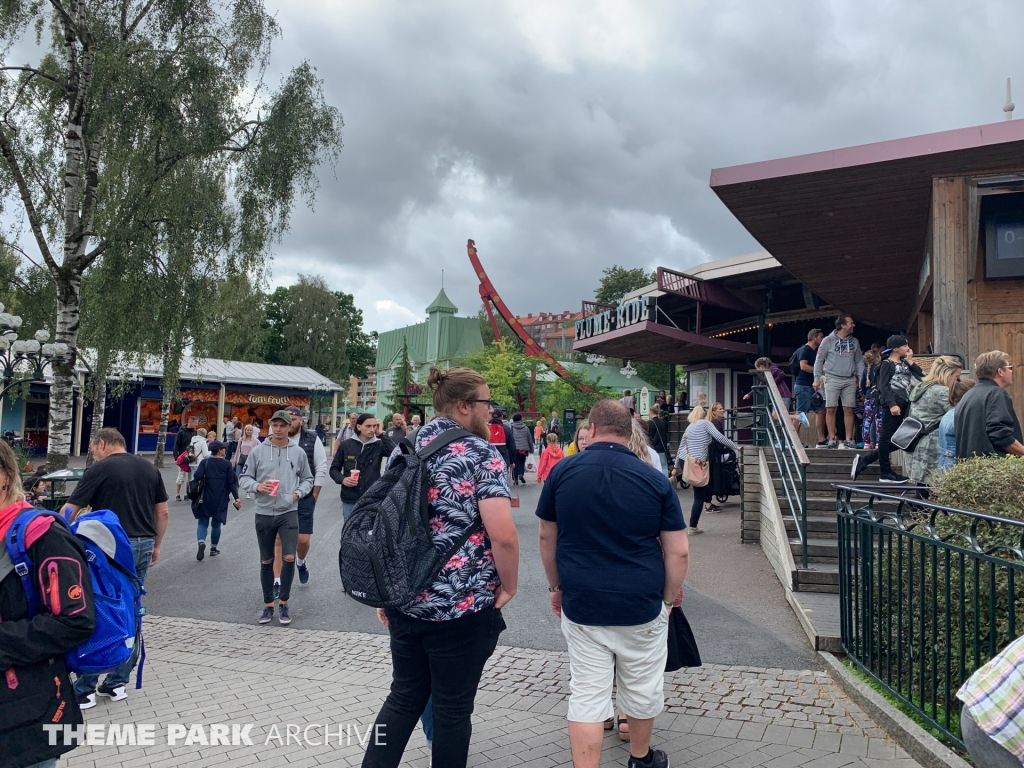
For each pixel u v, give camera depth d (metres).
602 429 3.35
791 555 6.84
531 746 3.80
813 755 3.56
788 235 11.80
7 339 12.66
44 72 14.32
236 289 16.45
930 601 3.84
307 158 14.41
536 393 43.22
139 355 16.17
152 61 12.97
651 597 3.09
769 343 23.14
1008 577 3.05
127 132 12.77
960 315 9.14
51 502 7.64
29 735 2.18
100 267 14.54
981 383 4.71
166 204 13.37
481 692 4.60
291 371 38.25
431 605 2.74
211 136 13.16
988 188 9.07
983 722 1.72
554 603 3.54
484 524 2.82
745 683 4.58
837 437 11.84
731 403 25.30
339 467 7.90
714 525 10.82
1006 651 1.80
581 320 23.53
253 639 5.97
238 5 14.45
